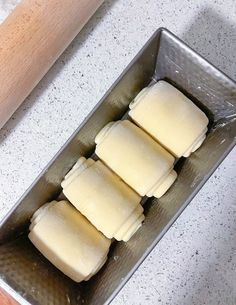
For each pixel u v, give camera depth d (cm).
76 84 32
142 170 27
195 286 30
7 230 27
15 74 29
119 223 27
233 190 31
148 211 28
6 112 30
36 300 25
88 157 29
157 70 29
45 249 27
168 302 30
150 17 33
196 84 28
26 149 32
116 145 27
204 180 26
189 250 30
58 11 29
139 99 28
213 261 30
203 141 28
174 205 26
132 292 30
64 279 27
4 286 25
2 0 31
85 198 27
